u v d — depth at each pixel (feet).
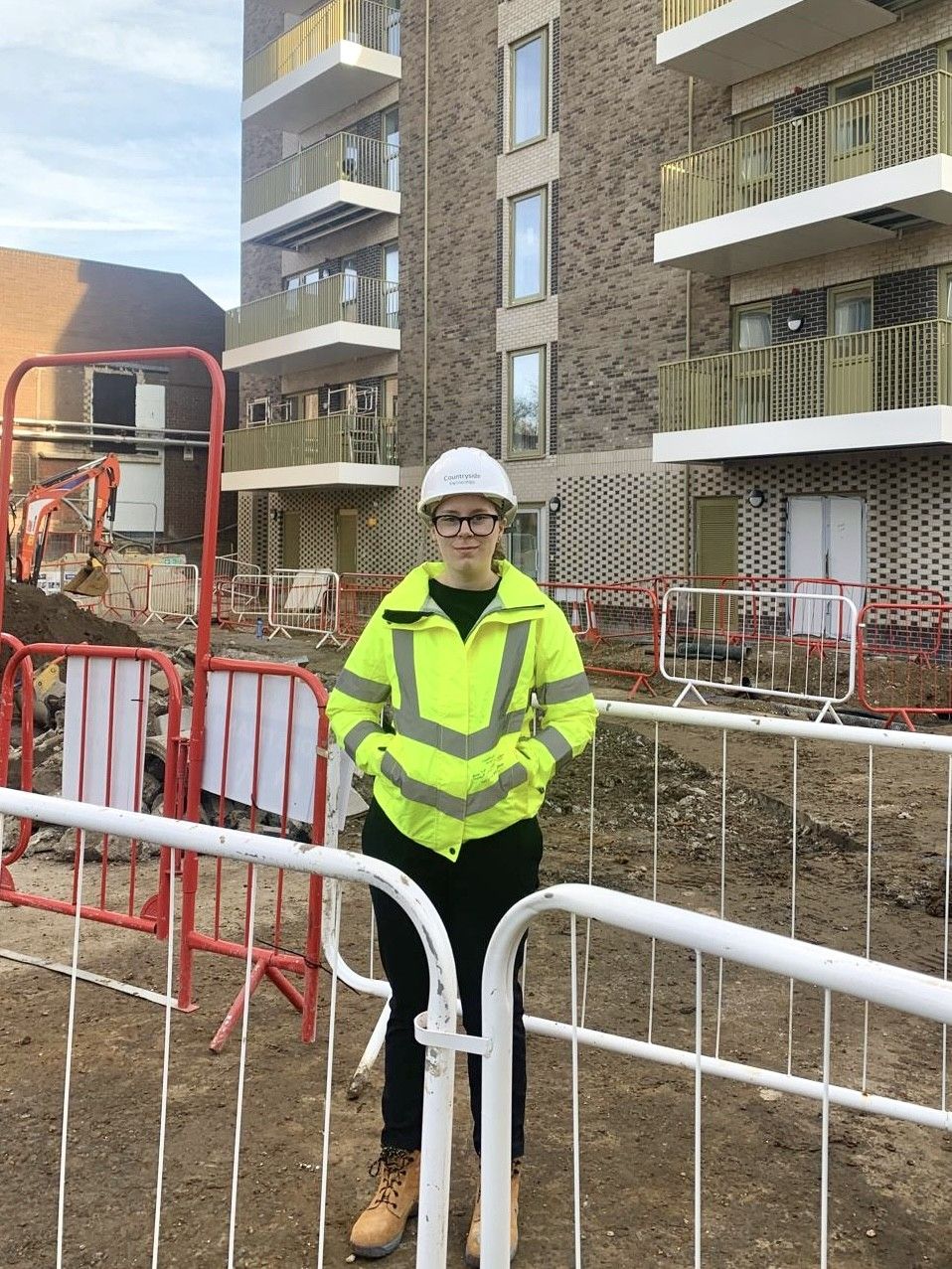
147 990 13.51
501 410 70.28
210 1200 9.09
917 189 44.32
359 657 8.74
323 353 80.59
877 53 50.39
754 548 55.36
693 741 31.76
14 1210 8.95
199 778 13.44
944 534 47.57
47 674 27.84
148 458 107.34
